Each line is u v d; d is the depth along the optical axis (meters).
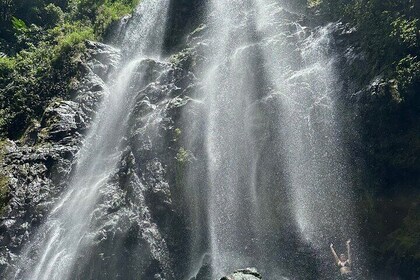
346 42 15.99
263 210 15.42
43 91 20.91
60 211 16.00
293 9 18.61
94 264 13.99
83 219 15.23
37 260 15.02
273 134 15.59
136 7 23.78
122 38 23.17
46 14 28.16
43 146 17.64
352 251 14.19
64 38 23.38
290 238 15.16
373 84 14.27
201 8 21.61
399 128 13.77
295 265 14.92
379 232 13.84
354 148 14.52
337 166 14.70
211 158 16.05
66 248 14.75
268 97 15.98
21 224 15.55
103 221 14.58
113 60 21.28
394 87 13.70
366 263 13.88
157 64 19.27
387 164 13.80
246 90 16.66
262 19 18.47
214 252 15.56
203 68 18.17
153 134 16.55
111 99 19.41
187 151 16.02
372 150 14.14
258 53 17.09
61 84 20.81
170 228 15.36
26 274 14.79
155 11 22.83
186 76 18.19
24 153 17.56
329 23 16.98
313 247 14.84
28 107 20.45
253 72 16.81
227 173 15.84
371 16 15.70
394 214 13.59
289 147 15.39
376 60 14.72
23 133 19.53
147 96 18.11
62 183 16.72
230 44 18.39
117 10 25.00
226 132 16.28
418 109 13.52
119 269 14.05
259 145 15.63
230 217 15.63
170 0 22.52
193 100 17.02
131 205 14.87
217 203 15.73
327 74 15.80
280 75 16.44
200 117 16.66
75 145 17.72
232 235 15.58
